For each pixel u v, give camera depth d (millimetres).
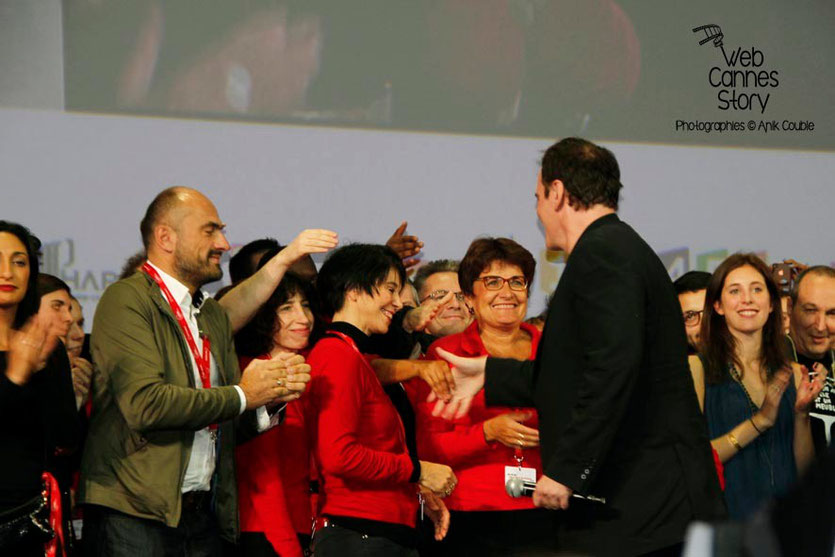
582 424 4398
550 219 5098
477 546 5848
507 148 9789
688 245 10266
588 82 10078
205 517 5281
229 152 8969
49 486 4832
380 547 5297
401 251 7562
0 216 8297
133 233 8625
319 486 5648
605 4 10148
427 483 5426
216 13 8977
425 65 9578
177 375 5133
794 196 10578
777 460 6777
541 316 7617
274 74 9133
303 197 9172
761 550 1577
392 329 6457
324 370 5352
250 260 7273
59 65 8531
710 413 6953
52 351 4688
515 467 5836
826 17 10828
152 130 8750
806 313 7859
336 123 9305
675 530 4488
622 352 4383
